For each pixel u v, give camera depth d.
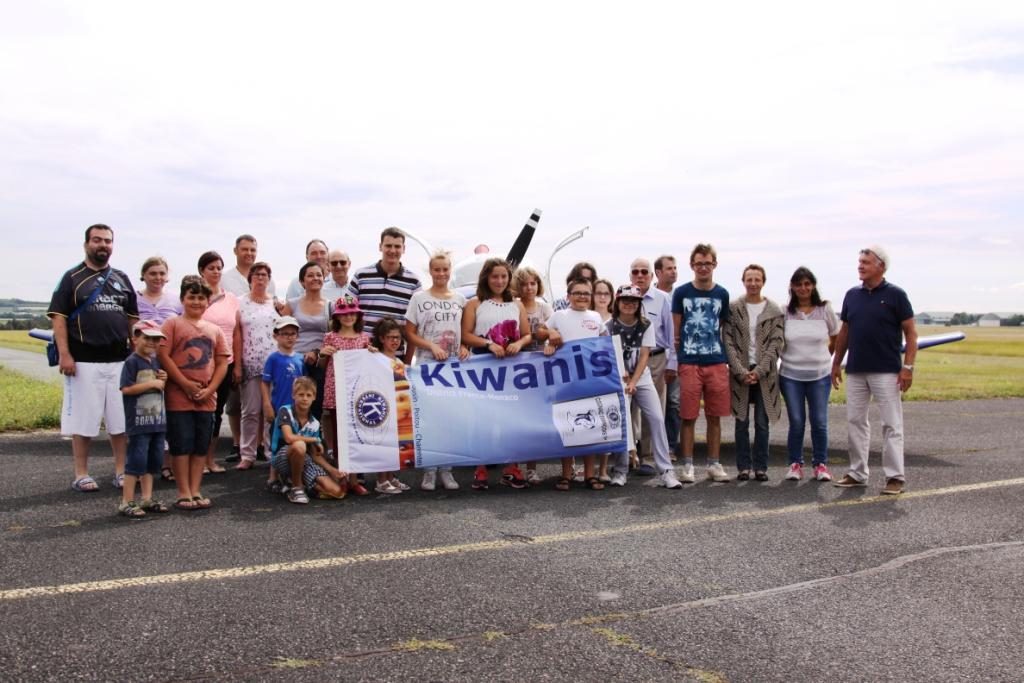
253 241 8.04
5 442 8.75
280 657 3.23
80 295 6.20
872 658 3.28
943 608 3.84
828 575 4.32
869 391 6.73
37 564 4.36
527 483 6.96
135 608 3.73
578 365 6.80
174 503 5.90
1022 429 10.84
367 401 6.45
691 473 7.01
